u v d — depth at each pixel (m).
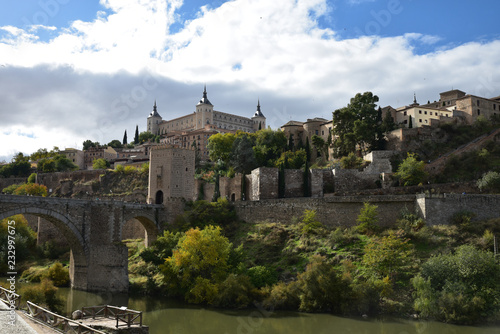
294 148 133.25
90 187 144.62
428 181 94.31
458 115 121.81
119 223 75.69
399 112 131.25
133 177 143.12
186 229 82.31
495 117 121.75
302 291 57.62
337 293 55.91
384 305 54.44
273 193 94.88
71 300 62.34
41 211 63.34
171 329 50.62
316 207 77.50
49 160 174.12
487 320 49.69
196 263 63.94
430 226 67.12
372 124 114.50
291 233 74.50
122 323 44.09
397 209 72.06
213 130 194.00
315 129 142.62
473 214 67.56
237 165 115.19
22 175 171.88
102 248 69.88
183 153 95.06
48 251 89.69
